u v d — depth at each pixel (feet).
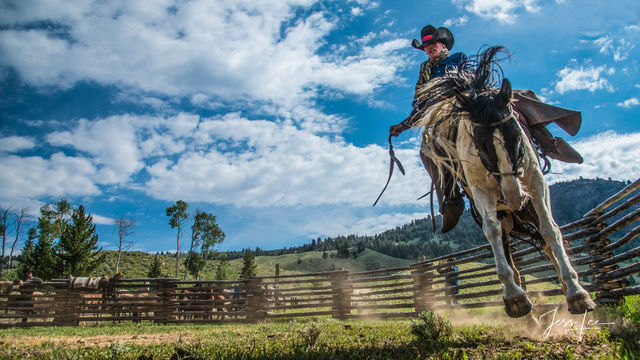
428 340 14.34
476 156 14.89
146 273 264.52
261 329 28.45
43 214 203.10
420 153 19.30
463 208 18.07
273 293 49.01
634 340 11.00
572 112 14.98
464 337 14.89
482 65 15.98
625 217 21.08
